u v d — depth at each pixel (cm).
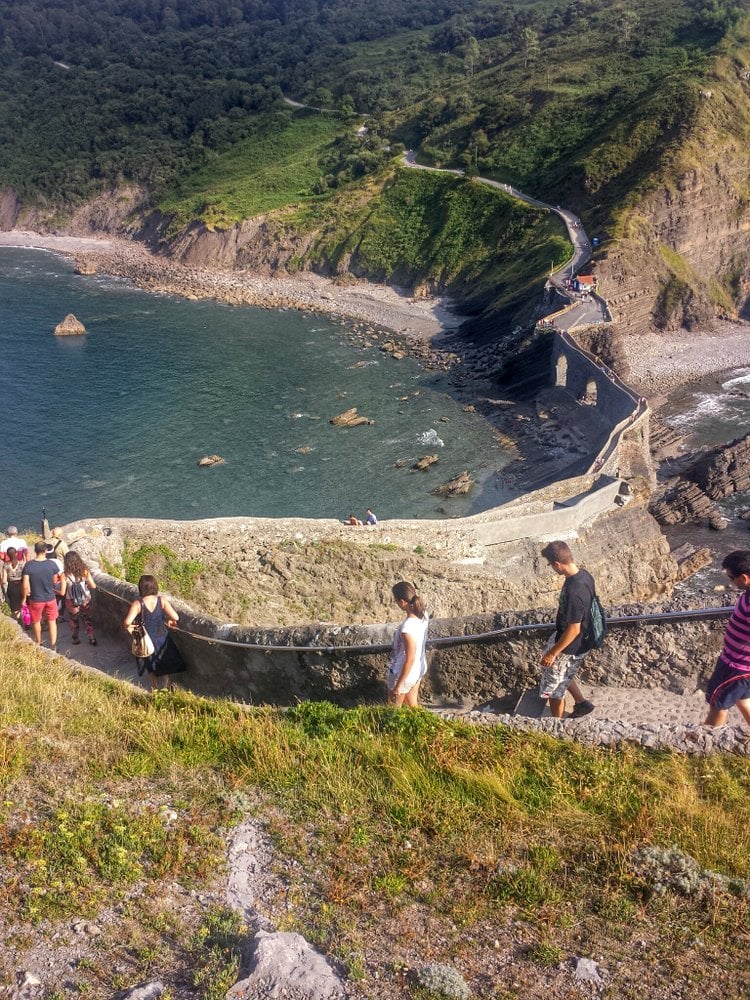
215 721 1048
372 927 702
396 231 13650
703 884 737
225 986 620
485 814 851
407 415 8312
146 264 15425
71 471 7056
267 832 837
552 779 901
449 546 3628
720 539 6072
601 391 7469
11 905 720
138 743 996
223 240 15112
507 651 1227
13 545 1875
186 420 8175
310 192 15875
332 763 942
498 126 14700
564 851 796
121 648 1631
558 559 1030
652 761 934
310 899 739
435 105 16162
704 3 15800
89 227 18500
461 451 7469
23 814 845
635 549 4925
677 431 8019
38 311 12250
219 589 2759
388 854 795
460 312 11794
